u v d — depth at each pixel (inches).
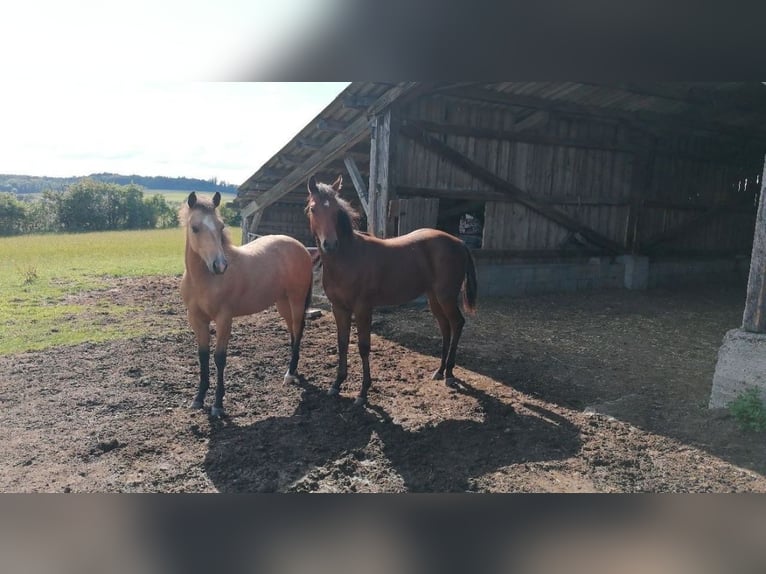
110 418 164.7
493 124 358.3
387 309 321.7
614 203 416.2
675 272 465.7
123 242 833.5
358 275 176.7
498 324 297.7
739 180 490.6
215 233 156.9
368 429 159.8
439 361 228.2
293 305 202.8
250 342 253.6
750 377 161.8
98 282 428.1
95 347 239.3
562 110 365.4
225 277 167.0
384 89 308.3
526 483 130.3
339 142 361.1
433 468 137.4
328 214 170.4
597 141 397.7
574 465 139.2
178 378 201.5
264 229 575.5
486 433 158.1
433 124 333.7
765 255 161.0
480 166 355.9
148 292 388.8
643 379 210.8
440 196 343.0
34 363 215.2
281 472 134.3
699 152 451.2
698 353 252.1
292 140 385.1
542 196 384.2
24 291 374.9
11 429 155.9
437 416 170.1
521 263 388.2
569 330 290.7
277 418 167.6
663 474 134.2
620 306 363.3
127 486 127.1
